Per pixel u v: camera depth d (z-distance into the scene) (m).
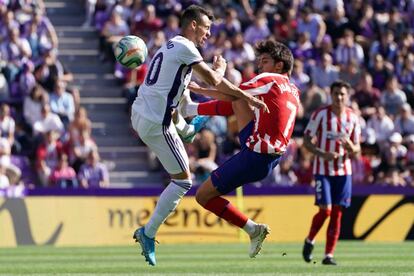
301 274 34.78
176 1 79.31
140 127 29.56
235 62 73.31
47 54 70.56
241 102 30.89
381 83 76.94
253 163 30.53
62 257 46.84
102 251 51.69
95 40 79.25
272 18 80.94
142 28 75.75
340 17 81.75
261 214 60.66
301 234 61.00
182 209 59.28
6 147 63.28
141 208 59.00
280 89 30.95
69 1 82.00
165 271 37.03
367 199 61.50
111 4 79.00
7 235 56.66
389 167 68.69
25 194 57.69
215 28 76.25
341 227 61.16
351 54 78.62
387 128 71.94
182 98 31.34
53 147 64.94
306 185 63.50
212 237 59.56
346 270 37.22
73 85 75.25
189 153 66.00
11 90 69.12
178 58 29.12
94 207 58.31
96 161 65.25
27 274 35.50
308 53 77.12
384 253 49.62
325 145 43.53
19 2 75.94
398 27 82.94
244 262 43.00
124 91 74.19
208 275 34.44
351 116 43.88
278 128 30.67
